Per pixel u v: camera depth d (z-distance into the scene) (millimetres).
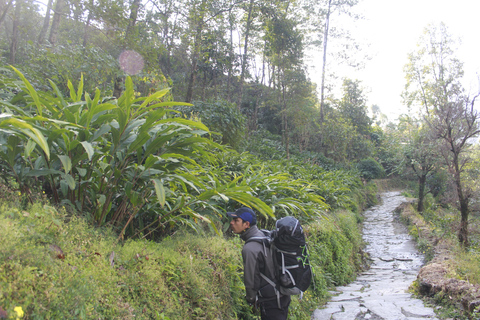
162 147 3311
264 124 28938
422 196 18922
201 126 2912
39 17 14445
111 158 2945
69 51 7555
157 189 2713
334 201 12016
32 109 3141
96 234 2541
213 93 22766
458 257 6836
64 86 7723
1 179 2854
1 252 1667
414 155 18250
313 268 5754
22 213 2182
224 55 19453
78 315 1738
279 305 2762
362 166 30188
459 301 4539
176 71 21953
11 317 1387
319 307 5227
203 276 2941
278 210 5969
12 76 5375
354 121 37594
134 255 2533
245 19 17578
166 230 3828
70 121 2719
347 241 9289
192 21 11180
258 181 5770
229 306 3082
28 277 1620
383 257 11031
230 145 10438
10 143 2584
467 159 10234
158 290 2373
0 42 10617
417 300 5199
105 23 7852
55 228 2191
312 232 6816
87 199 3123
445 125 10086
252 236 2934
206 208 4176
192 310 2600
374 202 23938
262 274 2816
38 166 2682
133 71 8078
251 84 28766
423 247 11195
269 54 19734
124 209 3150
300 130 23938
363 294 6098
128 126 2904
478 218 11367
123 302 2074
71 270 1919
